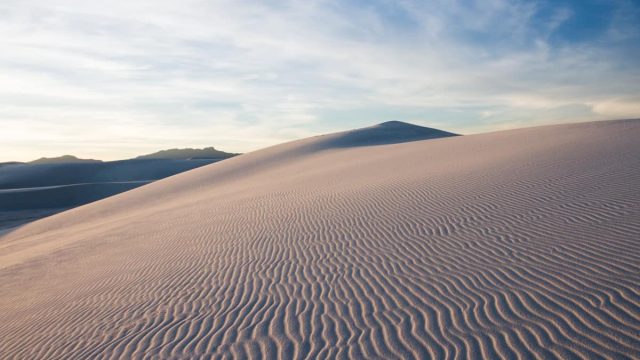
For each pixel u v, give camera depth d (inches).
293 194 780.0
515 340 206.8
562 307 227.9
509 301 244.7
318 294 296.0
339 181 848.9
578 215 369.7
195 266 406.9
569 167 548.4
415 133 2454.5
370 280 308.5
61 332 295.0
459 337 217.0
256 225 552.7
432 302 259.3
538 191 470.0
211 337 251.0
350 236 429.1
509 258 307.1
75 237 820.6
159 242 557.3
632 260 265.9
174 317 288.2
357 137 2226.9
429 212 469.1
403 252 358.0
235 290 324.8
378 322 244.2
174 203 1099.9
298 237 456.8
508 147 874.1
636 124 858.1
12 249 904.9
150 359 233.9
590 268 266.2
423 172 748.6
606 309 218.1
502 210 427.5
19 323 335.3
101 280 418.3
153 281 379.9
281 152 1979.6
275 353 224.5
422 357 204.2
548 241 325.1
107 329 285.0
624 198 389.1
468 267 304.2
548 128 1120.2
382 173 846.5
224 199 915.4
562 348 194.9
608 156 564.4
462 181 597.3
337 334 236.7
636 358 179.8
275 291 312.2
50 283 457.1
